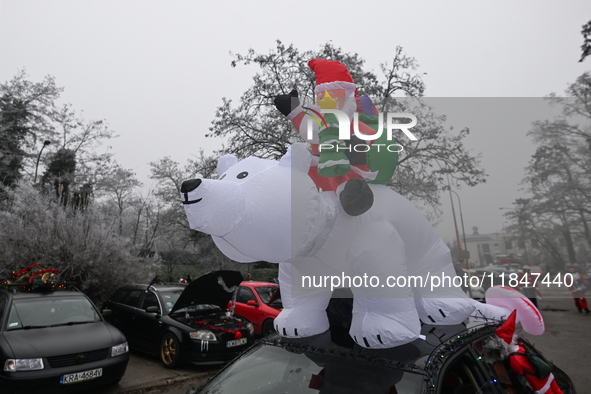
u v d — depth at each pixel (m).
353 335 2.35
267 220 2.13
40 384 4.86
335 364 2.20
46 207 10.06
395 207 2.53
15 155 26.38
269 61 14.38
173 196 24.62
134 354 7.61
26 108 28.22
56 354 5.07
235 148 14.28
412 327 2.23
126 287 8.38
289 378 2.23
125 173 29.48
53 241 9.30
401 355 2.12
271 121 13.65
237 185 2.20
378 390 1.93
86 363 5.27
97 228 10.08
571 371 3.65
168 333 6.80
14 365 4.81
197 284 6.40
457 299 2.61
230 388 2.36
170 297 7.57
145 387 5.89
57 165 27.52
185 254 19.52
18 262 8.93
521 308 2.86
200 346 6.43
